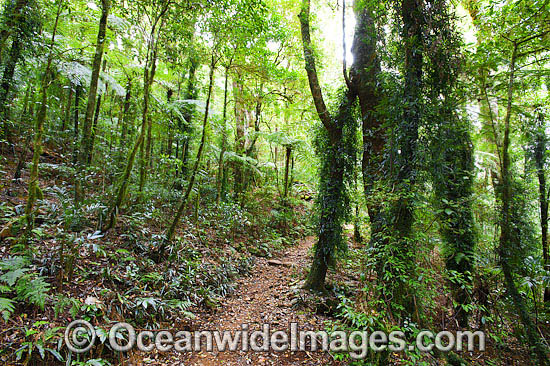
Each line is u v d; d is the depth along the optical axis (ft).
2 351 8.00
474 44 13.25
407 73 11.56
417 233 10.96
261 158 53.16
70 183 19.16
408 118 11.47
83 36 21.11
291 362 11.52
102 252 12.55
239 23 17.37
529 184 15.66
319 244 19.34
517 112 15.57
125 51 20.52
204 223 24.47
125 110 22.06
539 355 11.78
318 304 16.61
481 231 14.02
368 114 16.75
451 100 11.77
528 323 12.19
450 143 11.59
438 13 11.44
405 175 11.37
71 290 10.98
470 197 13.69
